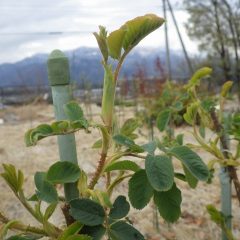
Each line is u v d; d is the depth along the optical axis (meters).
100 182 0.51
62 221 0.45
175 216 0.20
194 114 0.30
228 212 0.37
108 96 0.20
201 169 0.19
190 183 0.22
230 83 0.31
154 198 0.20
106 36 0.19
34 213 0.20
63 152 0.22
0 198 0.55
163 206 0.20
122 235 0.18
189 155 0.19
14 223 0.20
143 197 0.19
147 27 0.19
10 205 0.53
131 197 0.19
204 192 0.59
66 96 0.22
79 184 0.20
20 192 0.20
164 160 0.19
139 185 0.19
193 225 0.49
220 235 0.47
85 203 0.19
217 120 0.31
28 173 0.71
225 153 0.31
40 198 0.20
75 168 0.20
